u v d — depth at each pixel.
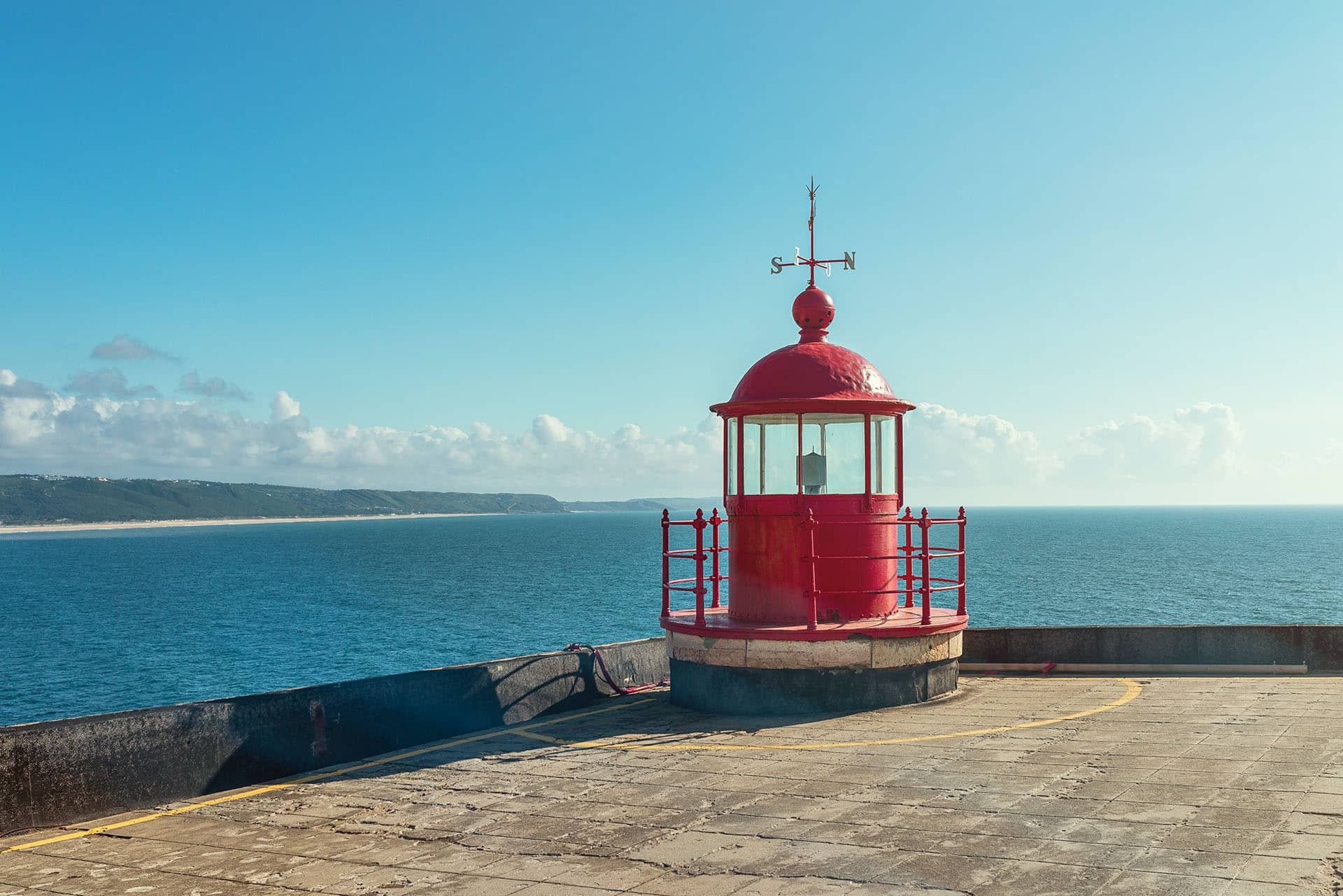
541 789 9.23
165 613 67.19
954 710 12.29
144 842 8.10
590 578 94.00
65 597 82.00
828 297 14.33
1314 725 10.29
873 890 6.14
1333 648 14.06
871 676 12.53
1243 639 14.41
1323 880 5.87
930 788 8.48
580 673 14.21
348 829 8.23
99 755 9.04
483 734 12.21
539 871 6.90
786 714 12.51
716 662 12.92
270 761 10.31
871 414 13.30
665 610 14.17
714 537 14.85
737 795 8.63
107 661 46.81
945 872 6.39
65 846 8.03
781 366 13.52
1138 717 11.23
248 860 7.49
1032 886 6.05
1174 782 8.24
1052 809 7.66
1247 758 8.97
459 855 7.38
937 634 12.92
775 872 6.57
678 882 6.50
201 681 41.62
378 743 11.32
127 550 178.38
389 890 6.67
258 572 110.44
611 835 7.64
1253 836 6.75
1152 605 63.44
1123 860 6.43
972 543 154.88
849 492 13.33
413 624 58.91
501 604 69.69
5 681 42.06
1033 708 12.16
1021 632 15.32
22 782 8.53
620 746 11.06
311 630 56.62
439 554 147.38
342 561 131.25
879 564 13.45
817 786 8.78
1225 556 115.81
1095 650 15.02
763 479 13.56
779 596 13.34
